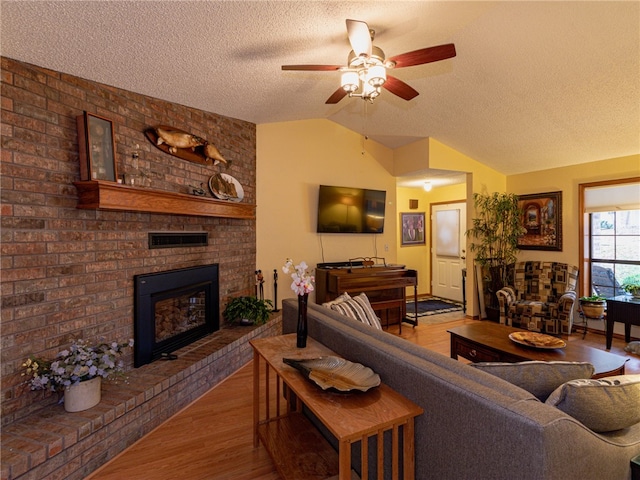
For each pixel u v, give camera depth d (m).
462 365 1.34
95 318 2.28
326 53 2.51
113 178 2.36
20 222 1.89
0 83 1.83
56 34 1.82
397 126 4.48
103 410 1.95
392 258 5.39
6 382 1.80
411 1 2.02
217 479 1.80
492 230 5.12
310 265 4.70
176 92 2.83
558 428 0.94
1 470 1.47
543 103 3.34
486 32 2.53
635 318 3.55
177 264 2.99
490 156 4.80
